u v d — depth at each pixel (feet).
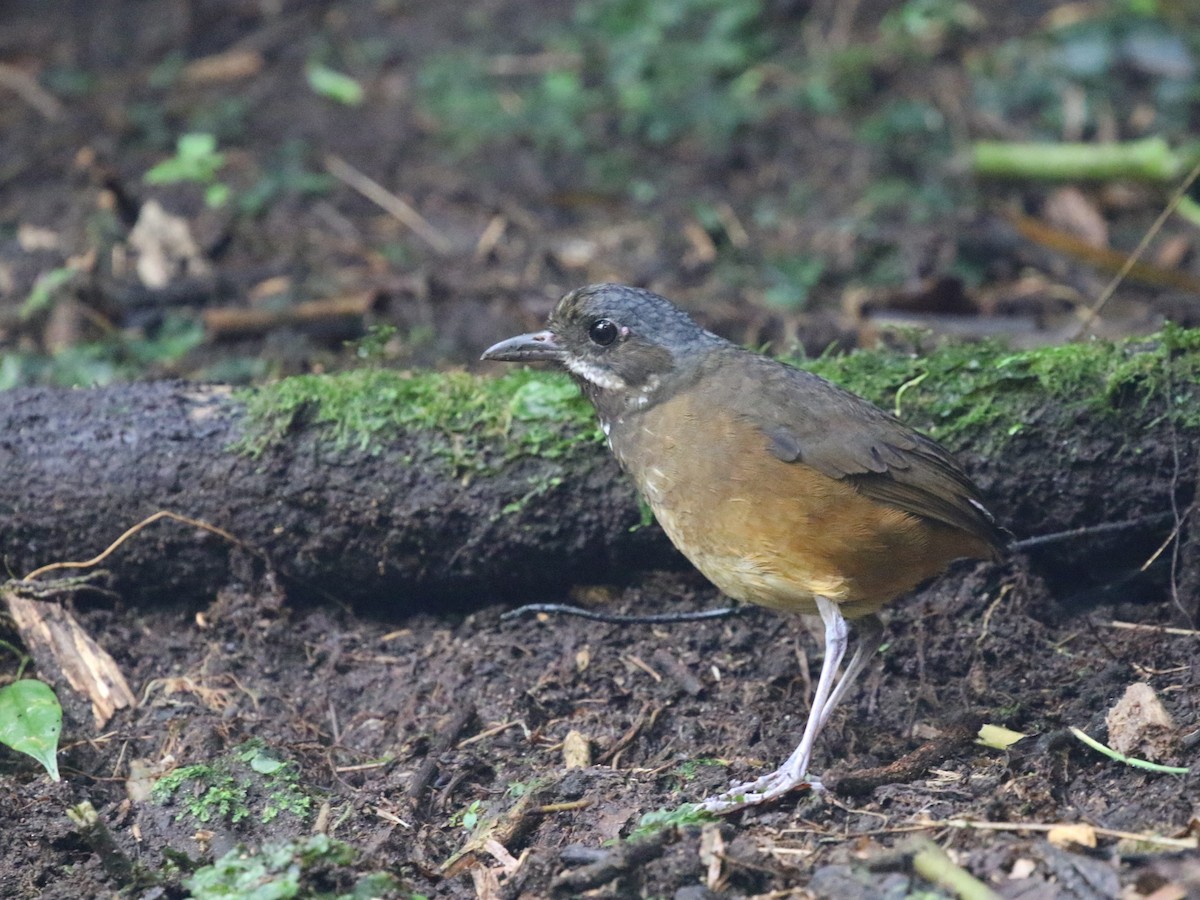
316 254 49.67
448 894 26.18
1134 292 46.83
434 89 60.29
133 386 35.68
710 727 30.99
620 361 30.04
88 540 34.45
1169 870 23.12
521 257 49.65
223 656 33.88
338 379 35.24
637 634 33.94
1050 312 45.78
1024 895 23.24
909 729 30.68
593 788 28.78
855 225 51.47
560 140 57.16
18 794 29.25
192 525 34.27
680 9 64.69
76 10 66.13
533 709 31.91
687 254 49.98
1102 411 33.04
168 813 28.73
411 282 46.96
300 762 30.53
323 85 58.13
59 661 32.94
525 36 64.08
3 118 57.62
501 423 34.35
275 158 55.47
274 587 34.76
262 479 34.14
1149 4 60.75
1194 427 32.53
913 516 28.40
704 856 25.27
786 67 61.31
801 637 33.37
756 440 28.22
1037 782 26.99
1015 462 33.47
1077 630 33.04
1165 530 33.37
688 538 29.40
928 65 60.59
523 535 34.37
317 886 25.36
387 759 30.68
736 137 57.16
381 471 34.17
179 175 48.39
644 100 59.11
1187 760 27.30
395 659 34.04
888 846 25.17
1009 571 33.73
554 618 34.78
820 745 30.01
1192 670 30.71
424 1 66.64
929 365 34.55
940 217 51.85
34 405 35.12
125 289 46.91
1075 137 55.72
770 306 46.32
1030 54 60.44
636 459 29.89
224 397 35.06
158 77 61.00
